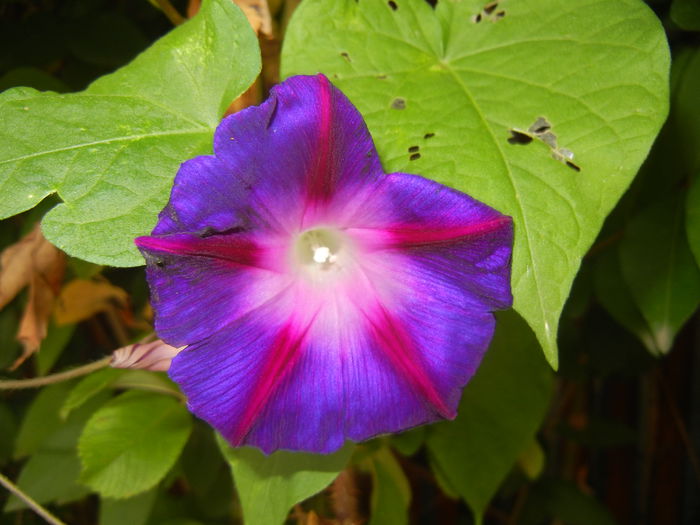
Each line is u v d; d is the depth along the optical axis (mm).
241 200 120
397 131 135
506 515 382
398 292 133
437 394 130
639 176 210
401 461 311
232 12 140
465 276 127
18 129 131
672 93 196
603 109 132
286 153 119
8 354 278
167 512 264
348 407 133
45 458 238
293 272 136
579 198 127
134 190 130
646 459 366
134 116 136
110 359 165
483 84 140
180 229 115
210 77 140
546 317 123
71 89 253
